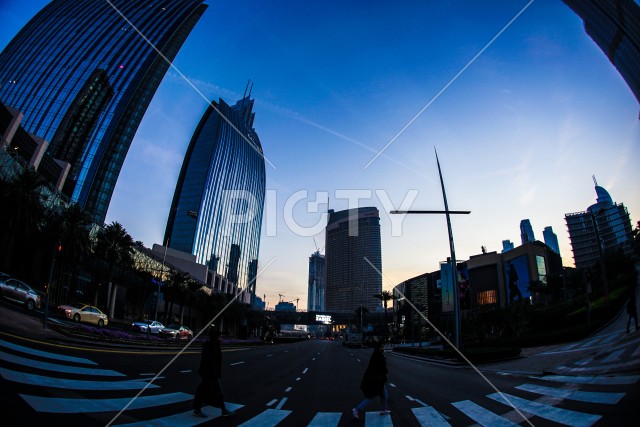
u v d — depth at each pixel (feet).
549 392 34.14
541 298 326.44
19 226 114.83
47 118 383.45
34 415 21.25
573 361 51.47
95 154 382.83
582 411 26.03
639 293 104.17
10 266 131.54
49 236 130.00
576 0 375.04
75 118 388.37
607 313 94.63
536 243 374.63
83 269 176.14
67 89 399.24
